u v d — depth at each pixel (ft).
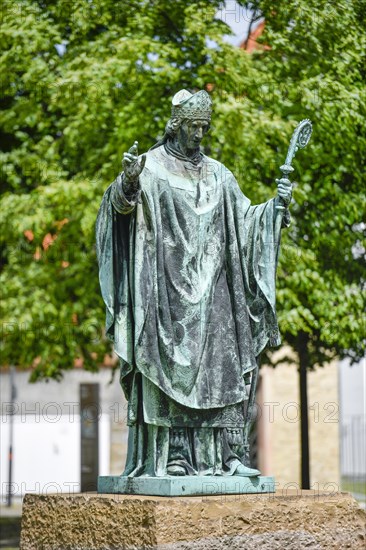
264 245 33.83
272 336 34.01
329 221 58.08
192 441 32.30
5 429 111.45
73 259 64.28
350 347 62.28
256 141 56.13
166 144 33.83
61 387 101.45
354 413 117.39
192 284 32.58
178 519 29.50
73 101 59.82
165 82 59.00
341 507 32.32
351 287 59.31
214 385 32.37
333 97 55.57
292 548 31.22
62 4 61.57
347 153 57.47
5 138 69.00
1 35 61.62
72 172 65.36
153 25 61.21
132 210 32.07
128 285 32.30
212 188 33.53
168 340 31.83
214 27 58.90
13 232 63.16
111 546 30.37
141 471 32.09
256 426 98.63
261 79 57.36
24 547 33.17
